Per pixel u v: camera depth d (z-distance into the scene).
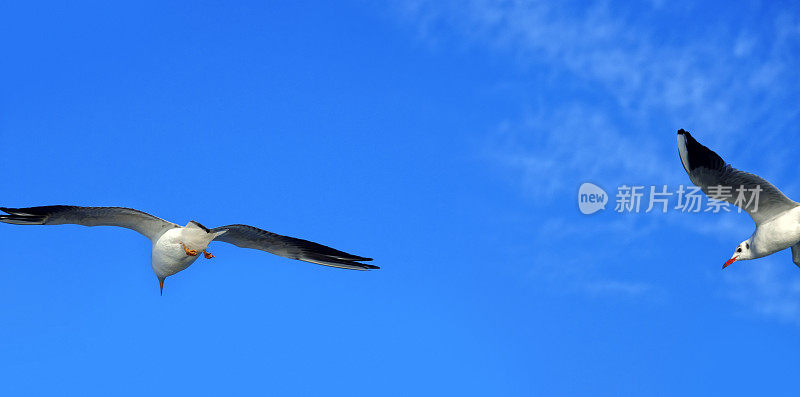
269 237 13.45
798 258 14.91
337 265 14.05
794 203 13.32
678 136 13.70
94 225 12.93
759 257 14.12
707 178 13.67
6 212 12.66
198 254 12.72
